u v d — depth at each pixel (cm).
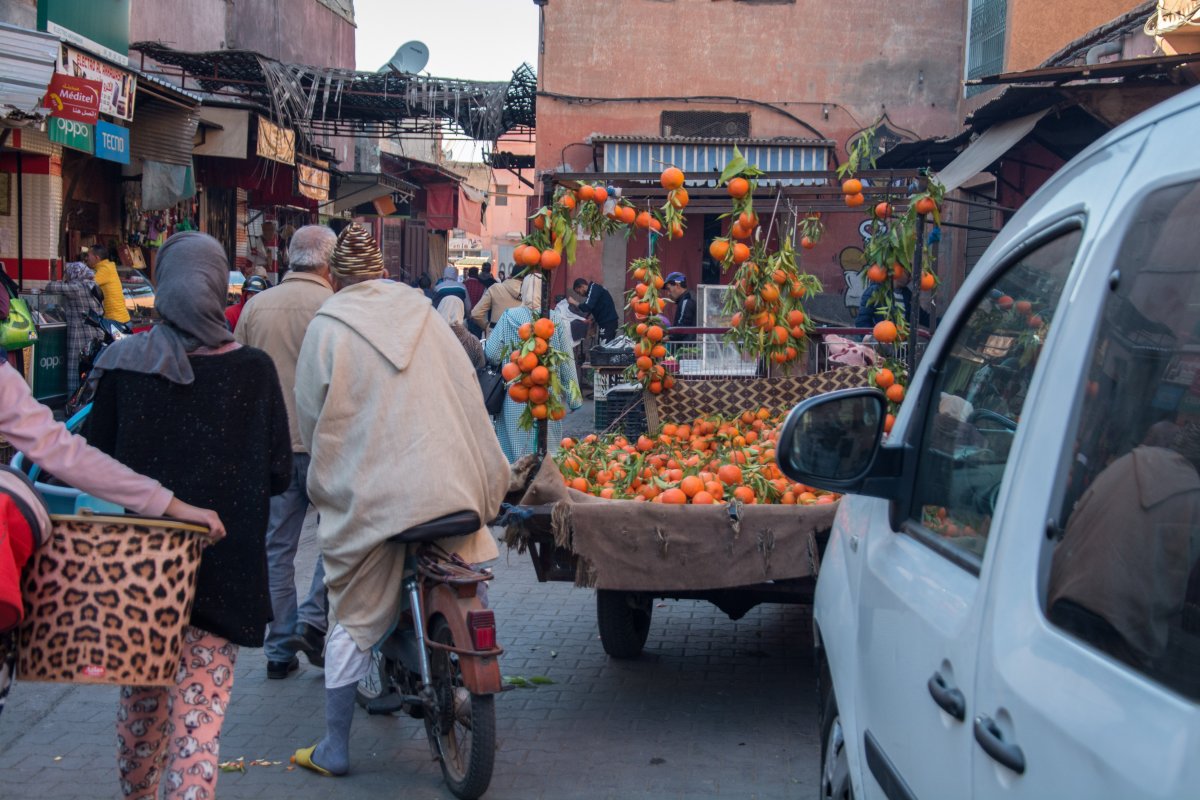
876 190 565
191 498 329
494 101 1912
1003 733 179
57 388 1220
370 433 409
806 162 1981
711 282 2027
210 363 338
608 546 454
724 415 627
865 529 310
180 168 1445
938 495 258
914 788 224
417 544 418
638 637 583
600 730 491
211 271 340
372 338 417
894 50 2011
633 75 2023
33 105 916
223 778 436
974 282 273
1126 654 158
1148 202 182
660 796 424
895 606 254
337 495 412
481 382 775
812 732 488
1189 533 157
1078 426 186
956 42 2006
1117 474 175
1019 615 185
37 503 273
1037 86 901
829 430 277
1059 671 169
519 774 443
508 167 2408
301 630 539
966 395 256
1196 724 137
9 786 425
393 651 454
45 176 1336
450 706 419
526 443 779
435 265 3625
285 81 1794
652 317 621
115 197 1614
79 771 440
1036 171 1271
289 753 461
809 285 611
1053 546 183
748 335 610
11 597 250
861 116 2019
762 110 2025
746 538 452
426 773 445
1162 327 172
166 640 291
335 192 2314
